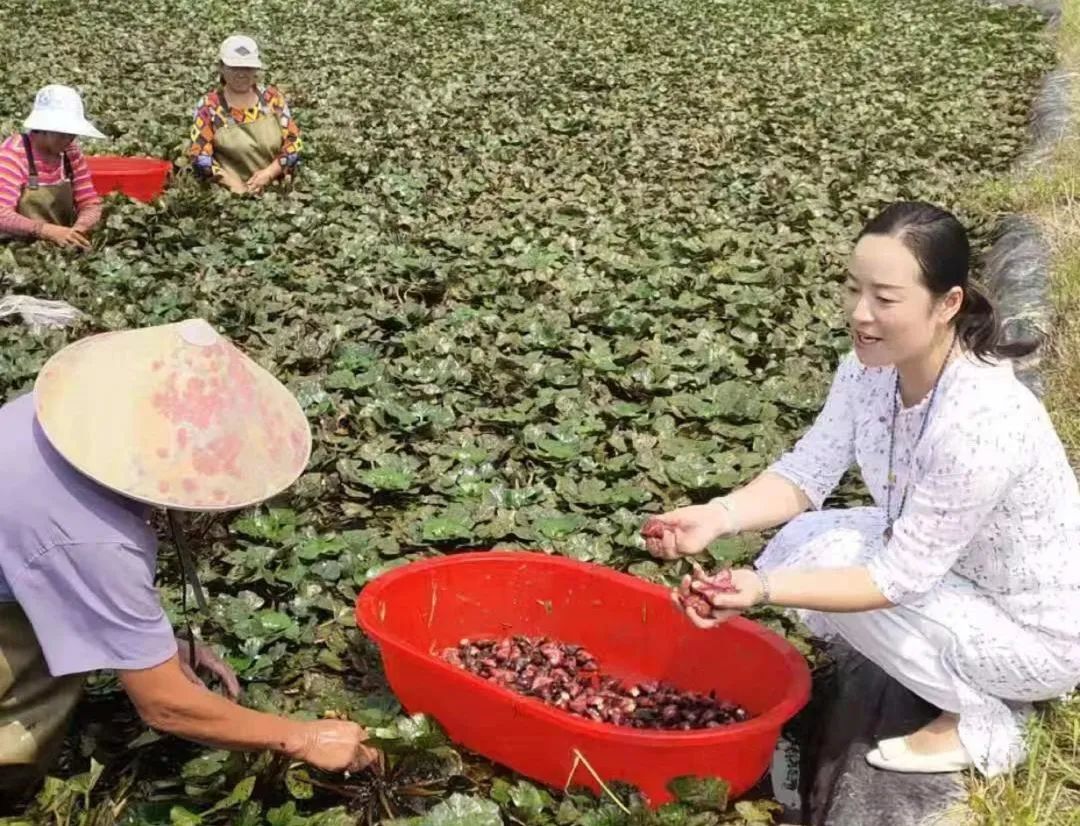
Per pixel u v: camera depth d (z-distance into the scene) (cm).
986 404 281
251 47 832
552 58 1433
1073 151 901
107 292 639
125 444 251
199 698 272
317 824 282
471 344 593
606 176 899
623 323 607
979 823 284
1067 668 298
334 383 541
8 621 274
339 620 388
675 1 1894
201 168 843
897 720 323
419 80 1297
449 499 461
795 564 321
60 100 688
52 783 290
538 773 309
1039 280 619
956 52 1482
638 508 455
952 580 304
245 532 425
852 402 326
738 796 312
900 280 275
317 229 758
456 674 308
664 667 355
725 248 729
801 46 1538
